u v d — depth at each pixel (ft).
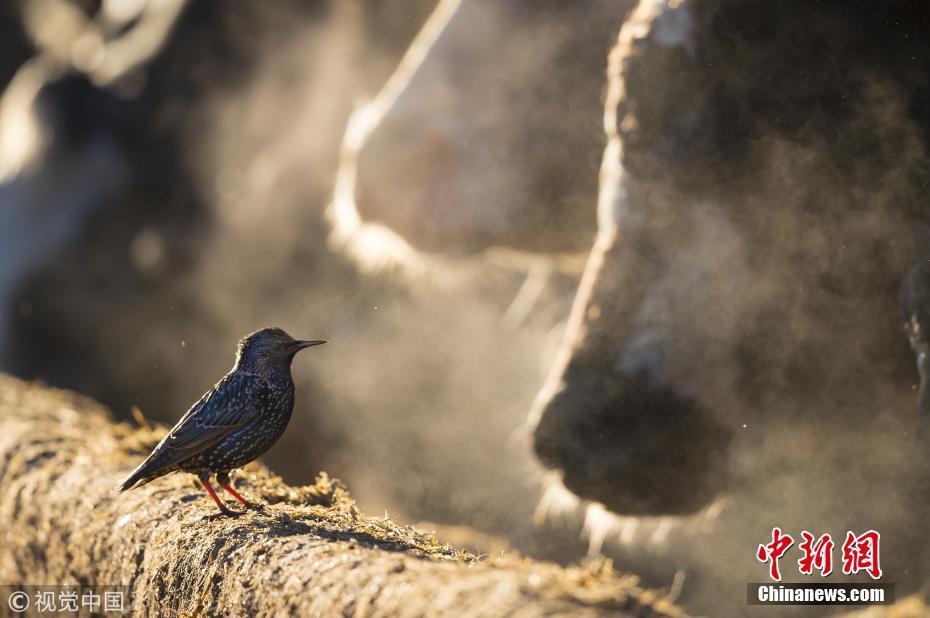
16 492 33.32
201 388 87.51
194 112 89.35
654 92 31.89
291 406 25.35
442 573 18.66
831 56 30.37
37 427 37.81
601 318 33.63
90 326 88.63
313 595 19.35
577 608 16.72
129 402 87.86
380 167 45.93
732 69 31.01
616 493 33.73
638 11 33.32
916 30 29.78
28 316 88.69
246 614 20.72
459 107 44.93
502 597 17.04
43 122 93.09
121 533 26.81
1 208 91.15
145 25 97.55
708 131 31.58
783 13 30.42
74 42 109.09
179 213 89.76
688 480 33.47
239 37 87.40
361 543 21.94
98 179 90.48
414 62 47.50
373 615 17.89
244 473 30.22
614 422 33.09
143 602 24.56
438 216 45.42
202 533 23.90
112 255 89.71
